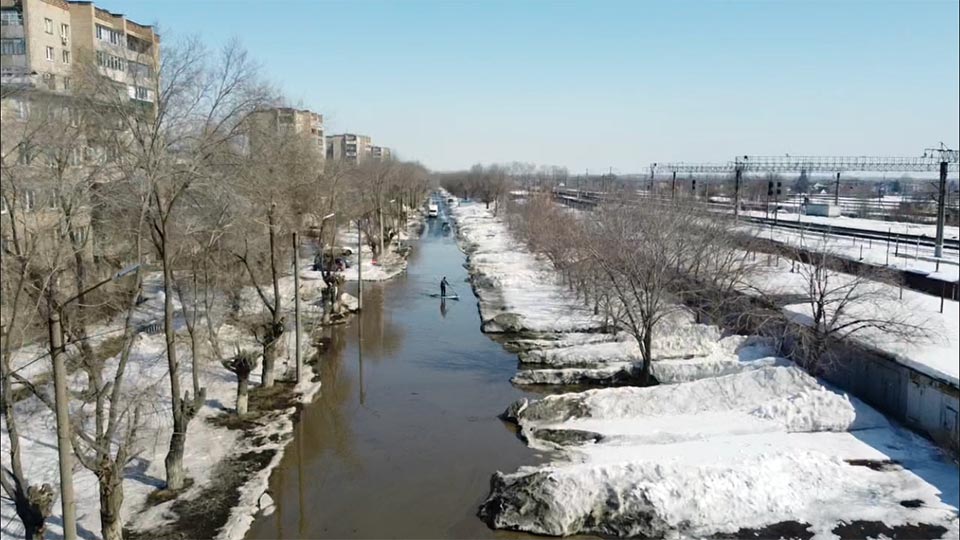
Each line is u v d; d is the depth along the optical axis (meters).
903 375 26.73
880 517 20.39
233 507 20.75
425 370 35.31
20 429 23.41
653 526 20.06
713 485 21.14
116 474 17.59
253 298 42.78
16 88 13.96
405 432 27.33
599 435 26.12
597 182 178.62
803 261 40.59
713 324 38.09
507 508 20.77
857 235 56.78
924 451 24.27
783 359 31.95
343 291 54.00
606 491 21.00
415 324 44.78
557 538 20.00
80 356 21.50
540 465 24.19
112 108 17.78
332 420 28.44
